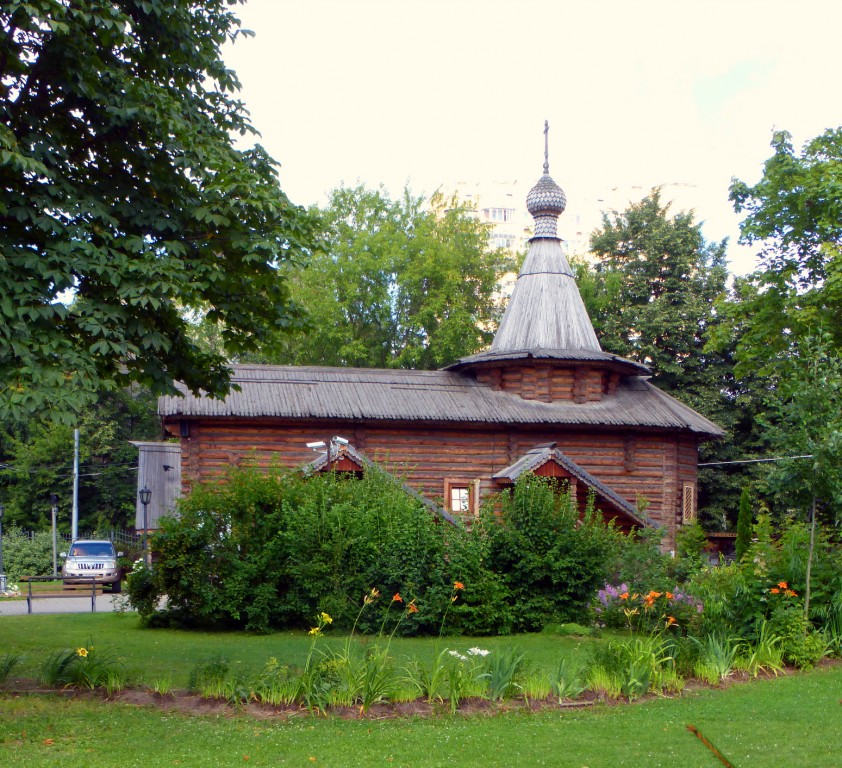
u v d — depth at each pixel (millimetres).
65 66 11875
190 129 13148
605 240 46656
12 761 7883
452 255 49469
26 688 10742
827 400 14414
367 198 50531
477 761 8047
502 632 18531
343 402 29922
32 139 11609
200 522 19312
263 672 11000
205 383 14414
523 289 34562
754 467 42062
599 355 32125
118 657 14180
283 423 29234
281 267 12969
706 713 10164
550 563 19094
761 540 16266
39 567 42969
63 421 10383
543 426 30781
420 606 18234
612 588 19297
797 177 27109
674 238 45000
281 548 18906
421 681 10828
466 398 31656
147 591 19219
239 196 12945
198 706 10039
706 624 14227
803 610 14461
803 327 25812
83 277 11898
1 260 10539
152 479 37062
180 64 14227
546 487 20234
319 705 9977
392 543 18734
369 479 20656
